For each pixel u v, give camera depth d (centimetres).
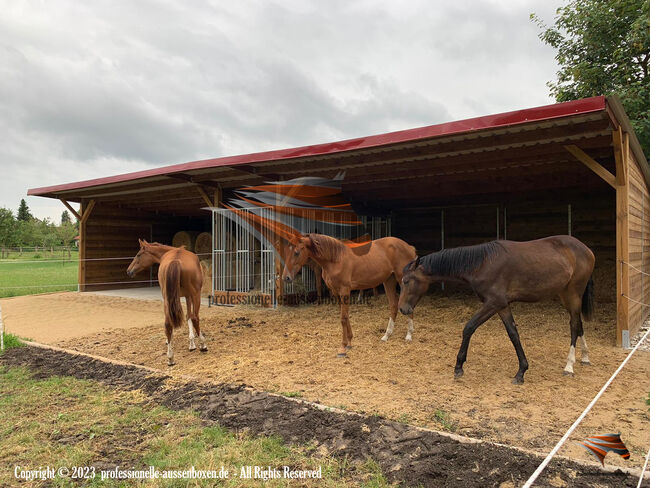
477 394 368
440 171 779
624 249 530
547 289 409
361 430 296
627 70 1079
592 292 452
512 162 709
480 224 1108
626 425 302
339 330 642
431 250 1185
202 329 674
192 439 300
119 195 1191
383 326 667
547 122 471
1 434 317
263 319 750
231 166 741
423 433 288
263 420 325
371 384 397
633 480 229
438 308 831
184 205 1362
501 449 262
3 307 970
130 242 1425
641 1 1023
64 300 1078
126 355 532
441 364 460
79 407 365
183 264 517
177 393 391
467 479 236
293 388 390
